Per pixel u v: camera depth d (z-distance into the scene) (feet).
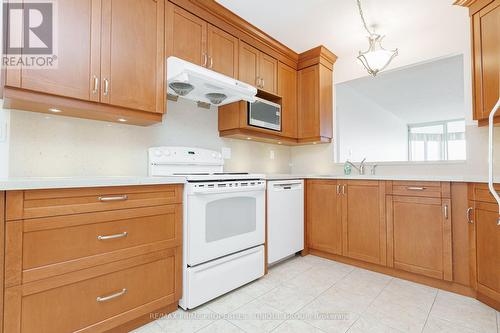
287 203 8.23
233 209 6.23
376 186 7.47
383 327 4.79
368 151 15.25
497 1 5.85
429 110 17.95
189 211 5.32
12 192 3.39
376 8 7.09
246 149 9.65
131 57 5.40
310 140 9.90
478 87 6.32
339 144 11.46
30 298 3.52
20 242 3.45
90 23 4.84
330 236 8.47
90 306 4.08
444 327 4.78
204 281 5.50
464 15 7.43
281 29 8.20
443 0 6.77
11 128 4.83
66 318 3.83
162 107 5.88
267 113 8.75
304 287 6.50
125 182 4.40
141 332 4.61
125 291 4.49
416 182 6.74
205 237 5.56
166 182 5.05
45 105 4.58
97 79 4.90
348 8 7.13
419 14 7.37
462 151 19.36
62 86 4.50
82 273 4.00
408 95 14.84
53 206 3.72
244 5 6.98
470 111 7.26
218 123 8.64
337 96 11.04
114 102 5.13
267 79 8.86
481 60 6.23
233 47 7.67
